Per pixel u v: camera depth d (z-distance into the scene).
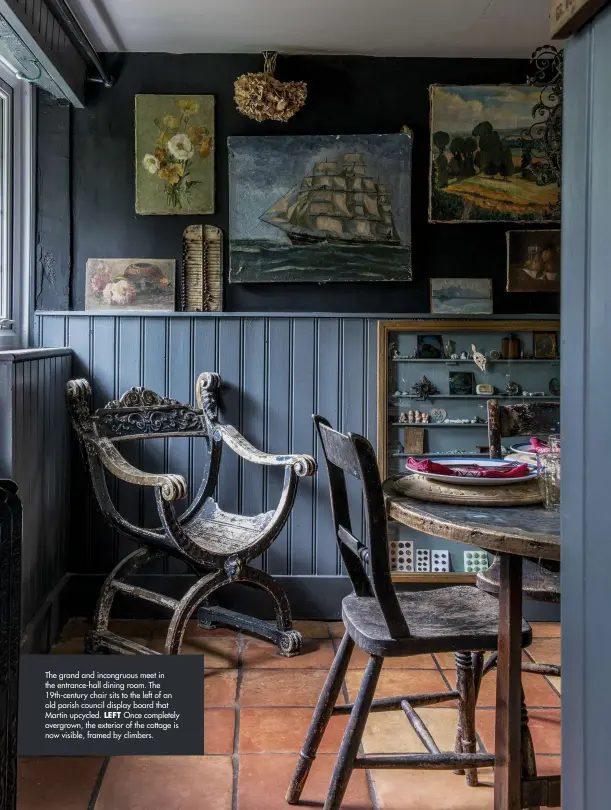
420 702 2.13
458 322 3.46
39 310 3.43
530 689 2.78
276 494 3.47
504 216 3.46
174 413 3.30
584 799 1.00
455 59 3.47
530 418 2.68
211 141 3.43
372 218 3.44
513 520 1.61
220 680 2.84
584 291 0.99
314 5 2.96
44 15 2.71
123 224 3.46
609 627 0.93
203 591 2.87
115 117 3.44
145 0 2.90
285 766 2.24
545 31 3.21
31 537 2.81
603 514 0.94
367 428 3.47
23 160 3.39
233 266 3.43
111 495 3.45
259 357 3.45
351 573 2.03
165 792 2.09
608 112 0.91
